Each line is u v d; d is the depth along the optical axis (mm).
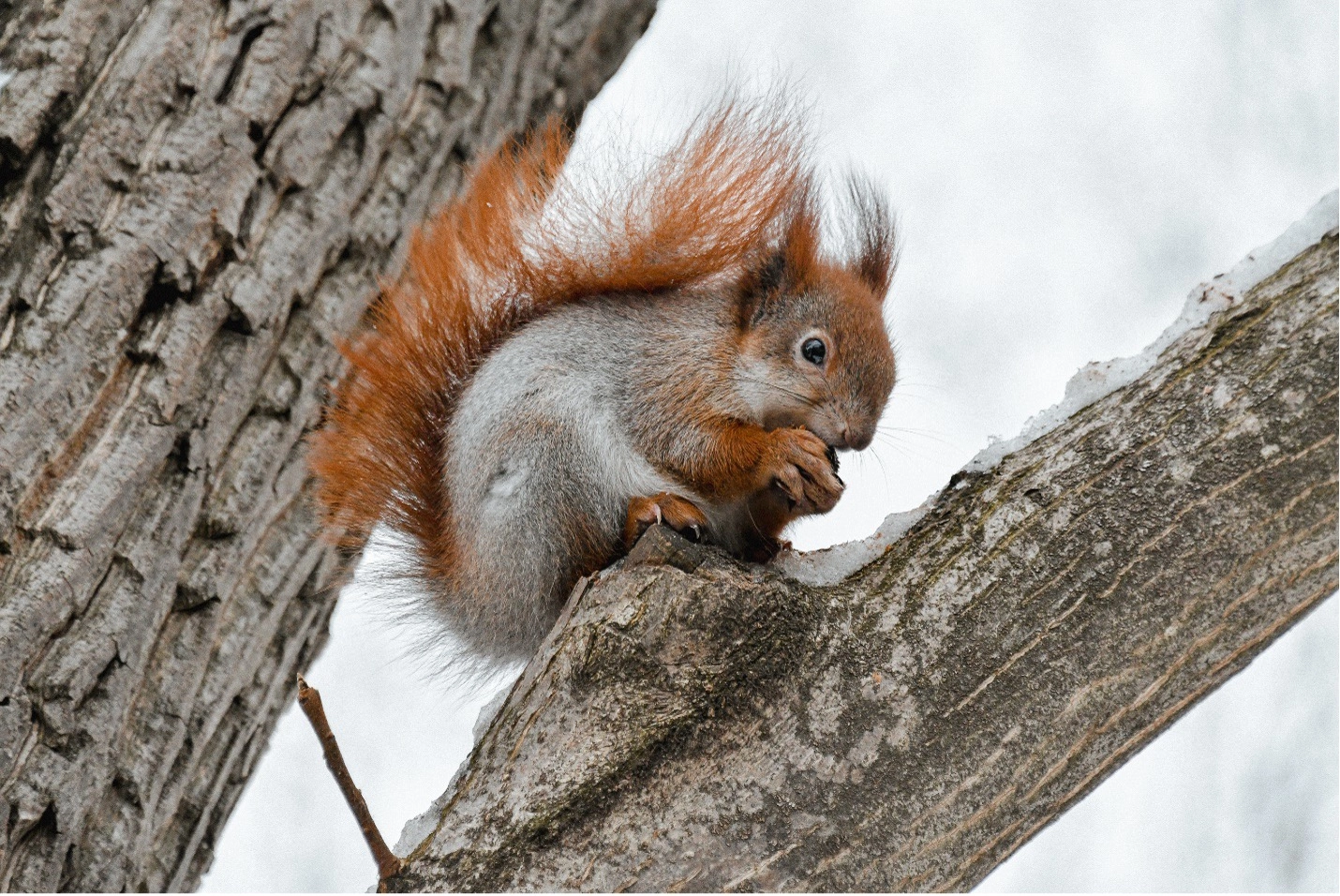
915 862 5570
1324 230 6332
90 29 8203
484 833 5668
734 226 8852
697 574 6008
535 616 7980
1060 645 5836
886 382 8969
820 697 5812
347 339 8875
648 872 5523
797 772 5676
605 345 8398
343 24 9008
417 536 8594
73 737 7629
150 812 8094
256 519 8484
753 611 5879
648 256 8758
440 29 9641
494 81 9938
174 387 8070
